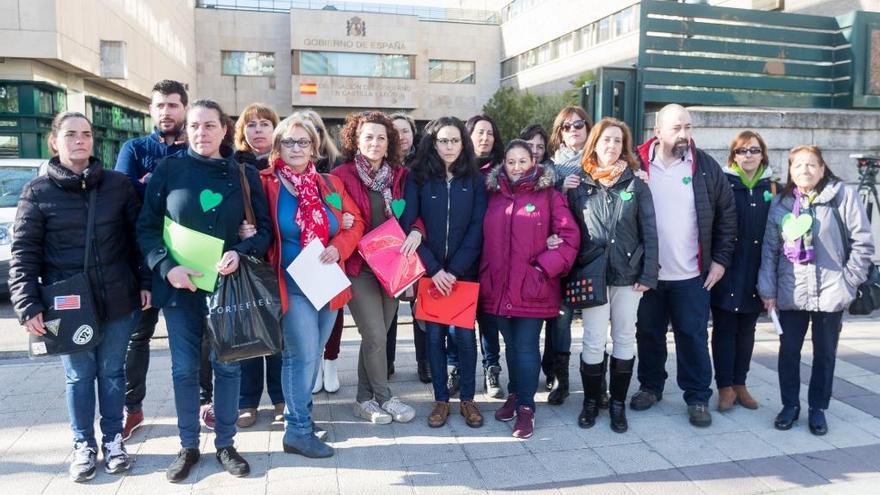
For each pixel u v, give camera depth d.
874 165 7.01
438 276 3.99
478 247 4.07
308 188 3.60
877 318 6.84
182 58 30.19
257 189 3.47
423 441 3.92
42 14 13.55
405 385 4.95
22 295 3.14
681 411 4.43
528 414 4.01
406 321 7.00
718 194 4.18
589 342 4.11
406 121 4.96
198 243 3.20
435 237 4.05
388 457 3.71
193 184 3.25
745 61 8.02
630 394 4.72
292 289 3.60
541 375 5.29
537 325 4.01
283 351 3.67
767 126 7.12
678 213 4.17
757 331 6.33
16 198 8.26
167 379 5.02
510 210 3.98
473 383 4.24
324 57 36.06
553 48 34.41
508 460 3.68
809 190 3.99
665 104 7.96
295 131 3.55
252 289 3.27
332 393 4.74
